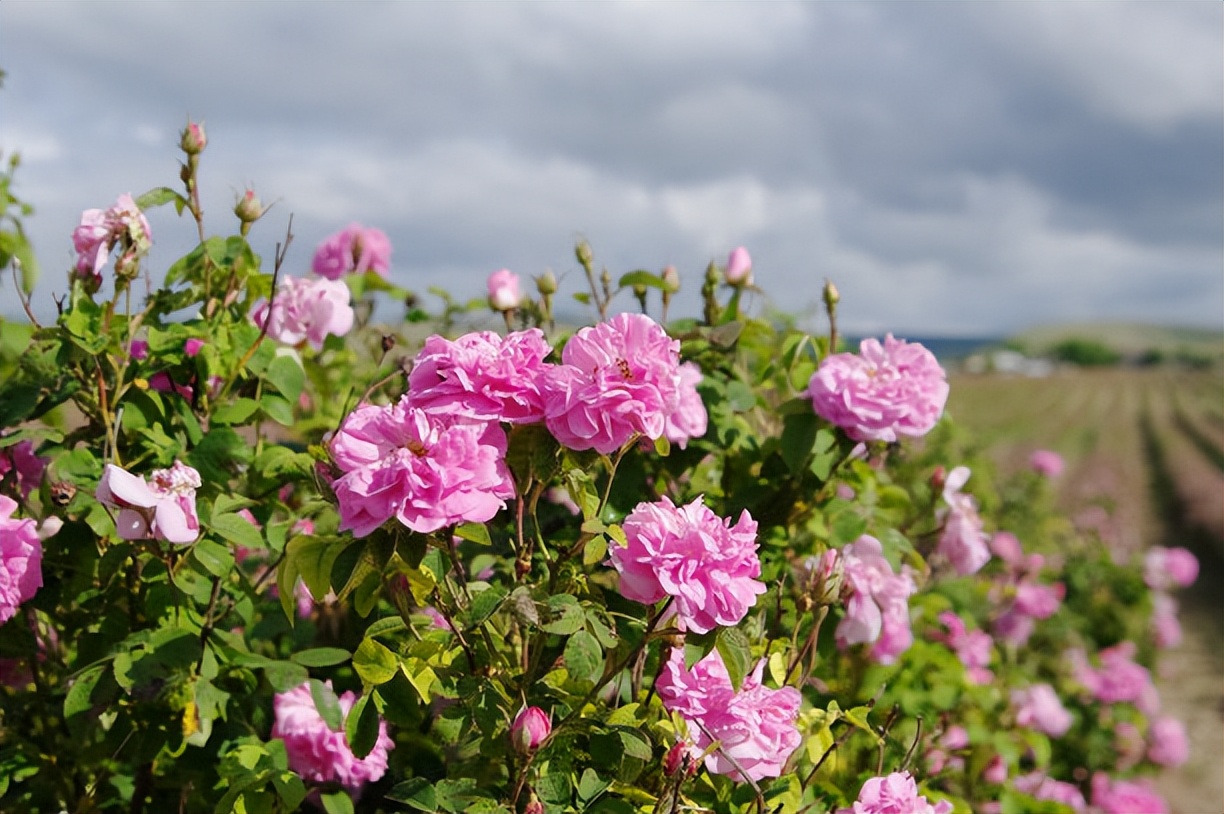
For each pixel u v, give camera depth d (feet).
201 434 8.00
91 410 7.98
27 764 7.78
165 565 7.45
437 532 5.76
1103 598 23.52
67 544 7.73
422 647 6.01
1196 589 37.37
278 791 6.55
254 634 8.00
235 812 6.53
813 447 8.32
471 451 5.07
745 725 5.87
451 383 5.39
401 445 5.18
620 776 5.86
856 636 8.26
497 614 6.30
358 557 5.29
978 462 21.93
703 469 9.25
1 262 11.05
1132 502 50.72
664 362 5.44
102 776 7.90
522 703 6.08
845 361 8.41
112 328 8.01
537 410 5.45
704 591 5.33
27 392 7.86
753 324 9.73
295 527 8.14
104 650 7.59
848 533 8.71
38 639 8.29
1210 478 53.62
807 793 7.15
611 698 6.59
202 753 7.54
